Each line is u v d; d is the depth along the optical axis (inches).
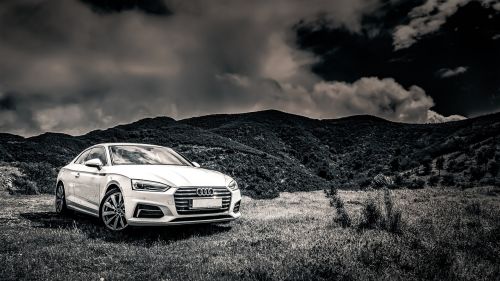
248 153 2903.5
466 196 607.5
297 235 223.6
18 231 226.8
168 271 148.3
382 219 243.3
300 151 4758.9
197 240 213.9
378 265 153.1
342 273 138.5
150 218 212.1
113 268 153.5
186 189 219.5
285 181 2417.6
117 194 229.3
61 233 218.5
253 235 230.4
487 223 262.2
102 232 225.5
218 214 231.3
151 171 232.8
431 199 501.4
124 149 277.4
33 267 147.4
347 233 223.9
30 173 706.8
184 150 2778.1
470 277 141.3
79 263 159.0
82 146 2672.2
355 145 5270.7
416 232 220.1
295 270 141.1
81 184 270.2
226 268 148.9
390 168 3070.9
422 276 142.2
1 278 133.6
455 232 221.8
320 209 436.5
